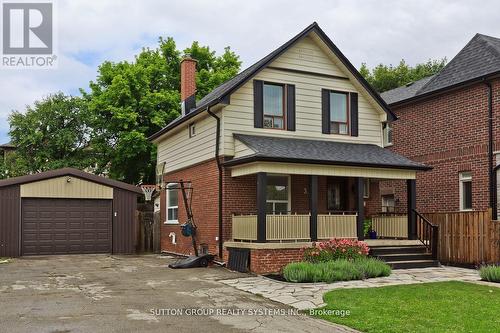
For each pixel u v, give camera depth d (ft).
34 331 25.75
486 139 57.62
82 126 107.76
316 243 47.78
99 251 70.90
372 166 52.44
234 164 51.24
